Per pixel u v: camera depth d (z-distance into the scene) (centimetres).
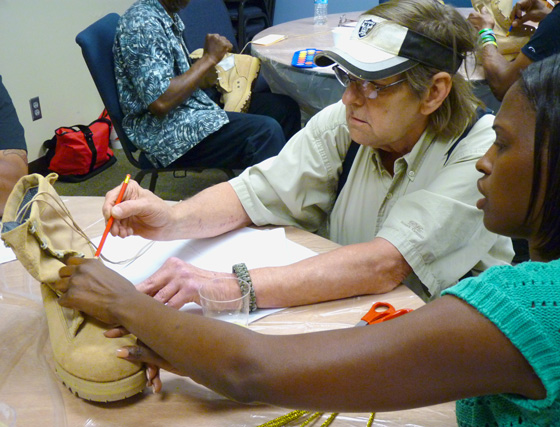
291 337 62
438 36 98
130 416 75
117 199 107
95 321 82
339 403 59
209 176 344
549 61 54
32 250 82
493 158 60
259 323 94
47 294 87
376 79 98
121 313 74
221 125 245
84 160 329
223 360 64
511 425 57
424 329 54
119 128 244
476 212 106
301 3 467
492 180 58
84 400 78
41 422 72
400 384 56
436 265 106
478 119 114
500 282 53
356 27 106
